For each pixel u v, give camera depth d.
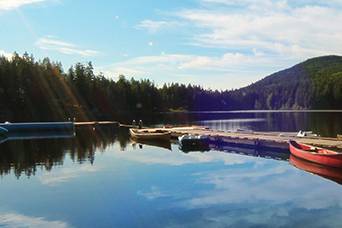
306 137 38.19
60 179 25.17
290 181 22.95
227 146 41.44
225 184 22.61
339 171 25.14
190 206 18.39
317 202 18.47
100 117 113.81
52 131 67.00
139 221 16.50
